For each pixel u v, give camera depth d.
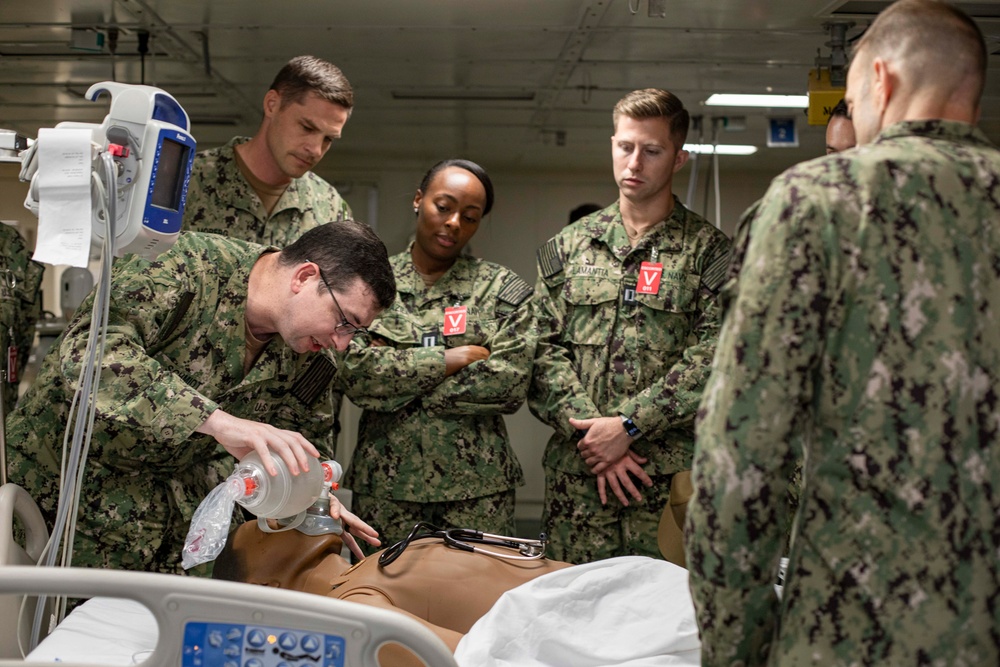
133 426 1.75
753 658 1.10
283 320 1.91
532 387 2.82
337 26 3.06
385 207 5.40
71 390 1.88
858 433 1.04
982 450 1.04
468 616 1.65
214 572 1.81
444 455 2.75
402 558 1.71
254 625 1.22
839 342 1.05
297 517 1.83
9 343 3.14
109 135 1.55
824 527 1.05
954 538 1.01
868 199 1.06
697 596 1.10
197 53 3.37
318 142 2.56
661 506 2.67
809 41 3.17
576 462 2.71
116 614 1.71
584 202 5.67
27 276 3.28
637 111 2.66
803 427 1.13
